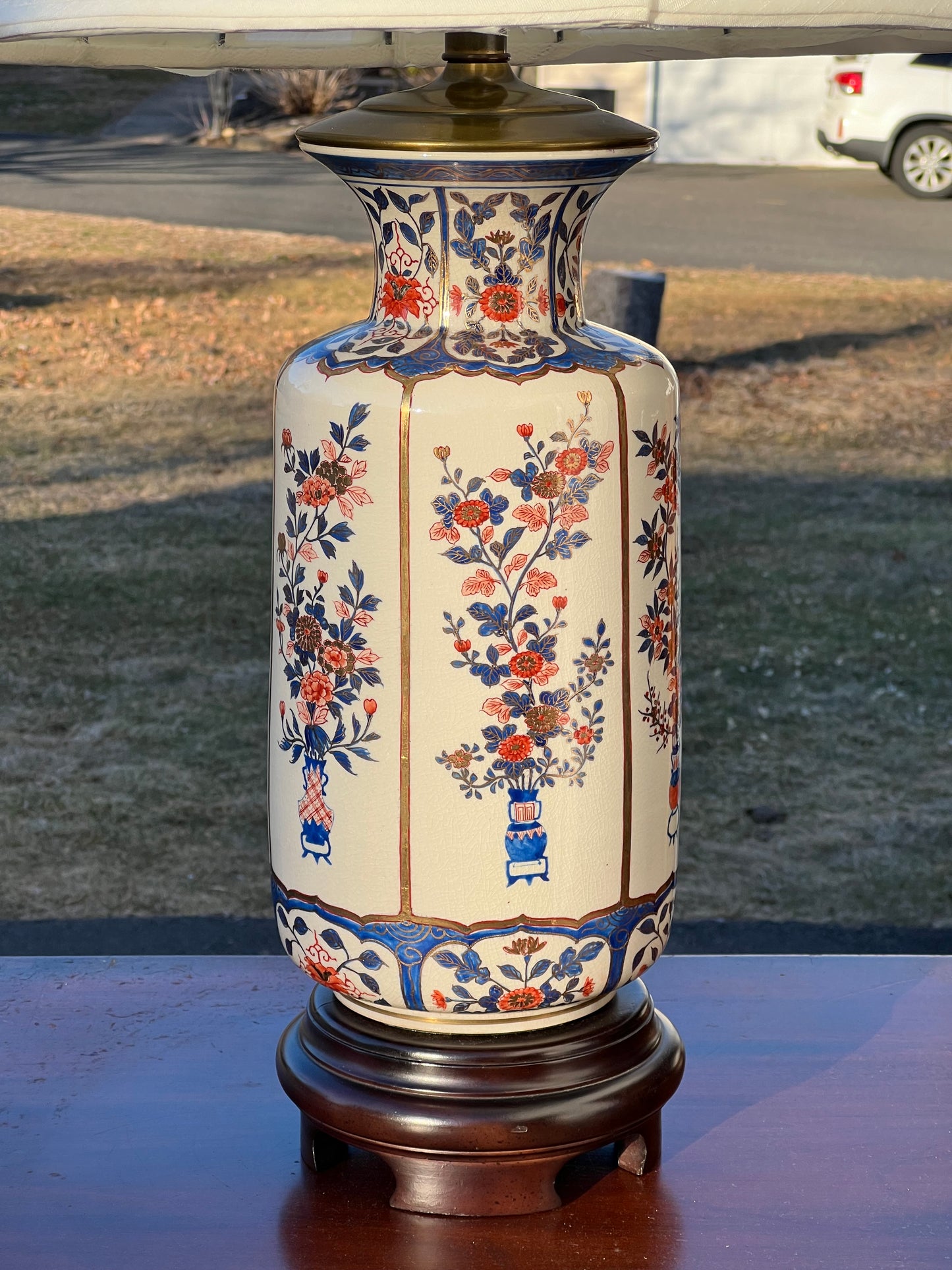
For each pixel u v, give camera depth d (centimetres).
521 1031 102
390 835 96
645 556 97
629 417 94
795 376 632
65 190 922
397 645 93
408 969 98
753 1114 112
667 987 128
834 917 275
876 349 668
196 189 940
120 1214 101
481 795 95
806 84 1105
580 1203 102
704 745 344
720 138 1120
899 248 848
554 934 98
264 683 368
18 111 1188
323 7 68
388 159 90
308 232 826
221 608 409
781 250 838
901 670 383
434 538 92
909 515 491
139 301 690
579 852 97
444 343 94
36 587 418
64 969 131
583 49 114
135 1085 115
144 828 305
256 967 132
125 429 549
